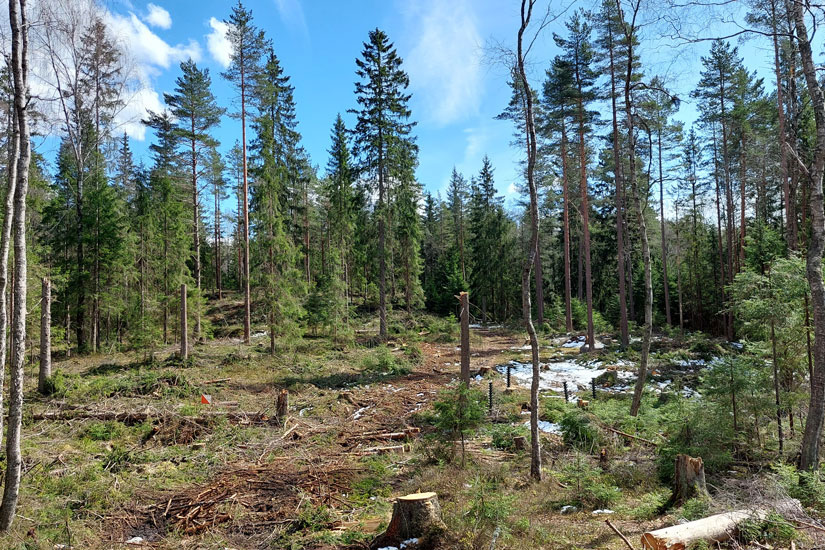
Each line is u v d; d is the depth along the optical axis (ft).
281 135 109.09
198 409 42.93
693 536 15.79
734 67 80.64
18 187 21.35
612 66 67.15
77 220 74.69
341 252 110.73
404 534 18.74
